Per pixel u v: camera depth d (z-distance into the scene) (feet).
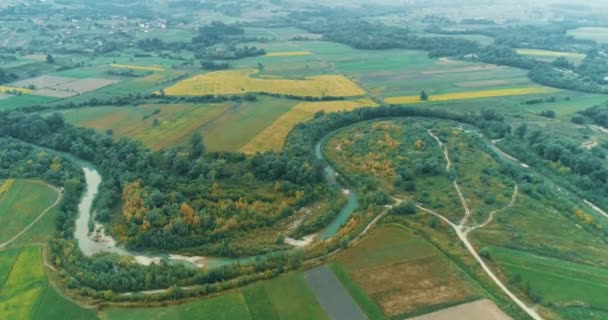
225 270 431.84
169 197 555.69
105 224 529.45
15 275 437.99
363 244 478.18
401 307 388.16
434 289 409.28
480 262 448.65
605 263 445.78
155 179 590.14
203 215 514.68
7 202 570.87
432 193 585.22
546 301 392.47
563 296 400.88
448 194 578.66
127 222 522.47
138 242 487.20
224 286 412.57
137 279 423.23
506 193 579.48
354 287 411.95
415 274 429.79
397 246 472.85
